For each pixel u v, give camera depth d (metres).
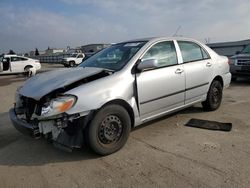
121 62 4.39
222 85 6.16
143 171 3.42
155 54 4.64
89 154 3.99
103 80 3.88
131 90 4.11
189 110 6.11
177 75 4.83
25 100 3.99
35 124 3.68
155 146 4.18
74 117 3.56
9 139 4.83
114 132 3.95
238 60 10.45
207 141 4.30
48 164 3.76
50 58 48.34
